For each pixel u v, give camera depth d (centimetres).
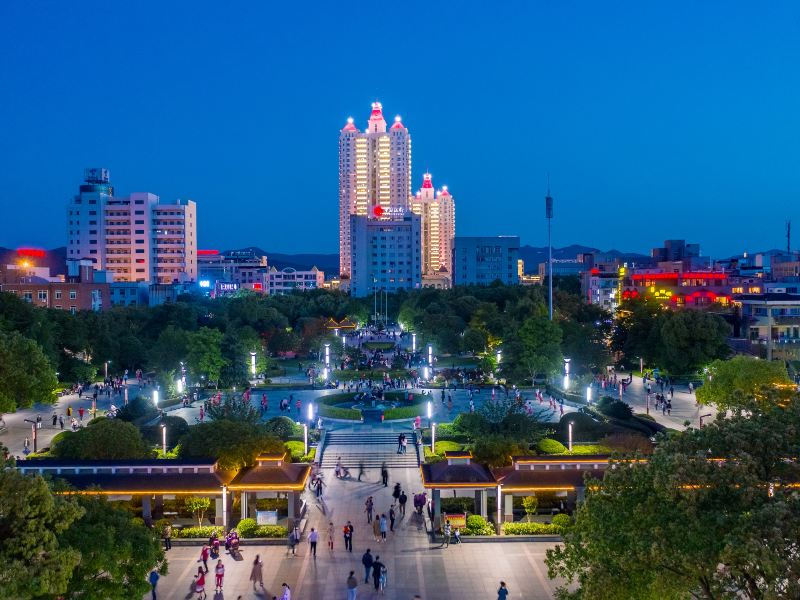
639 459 3141
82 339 12006
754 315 15288
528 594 4241
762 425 2766
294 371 13612
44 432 8462
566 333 12606
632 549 2716
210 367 11162
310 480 6444
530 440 6900
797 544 2302
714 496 2630
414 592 4269
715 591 2548
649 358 12731
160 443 7381
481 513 5484
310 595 4219
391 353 15750
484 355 13500
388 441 7769
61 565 2727
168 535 4991
